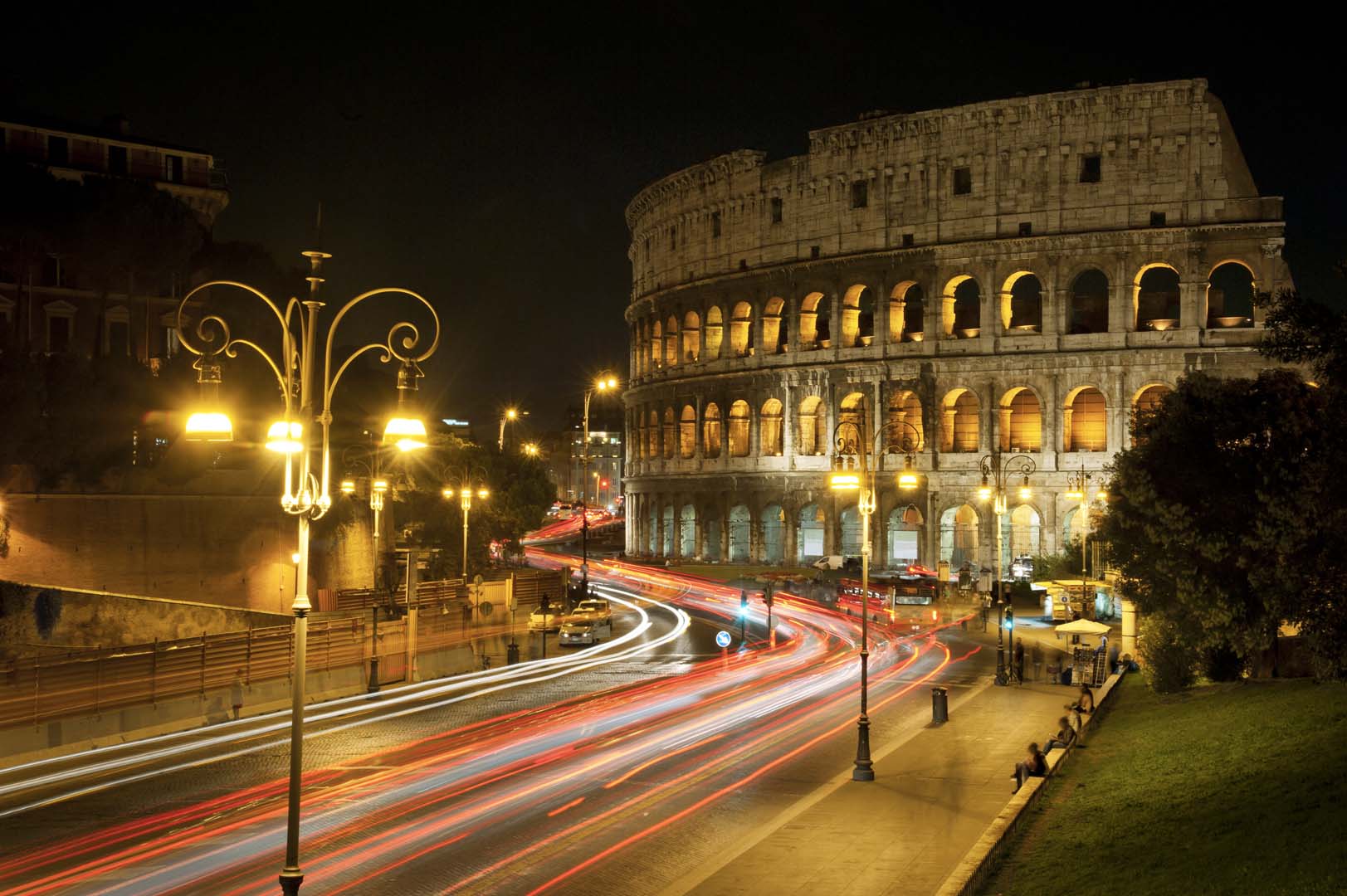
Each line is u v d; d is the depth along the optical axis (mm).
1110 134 113500
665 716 53875
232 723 54531
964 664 72688
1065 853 30078
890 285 124062
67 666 49562
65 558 76438
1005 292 118312
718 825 34688
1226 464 46000
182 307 27453
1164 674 56500
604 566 148000
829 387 127688
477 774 41750
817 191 130500
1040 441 117500
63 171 108438
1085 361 113375
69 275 104500
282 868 30250
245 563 85438
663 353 152000
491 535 123688
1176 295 122500
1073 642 70000
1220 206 110000
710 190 143375
